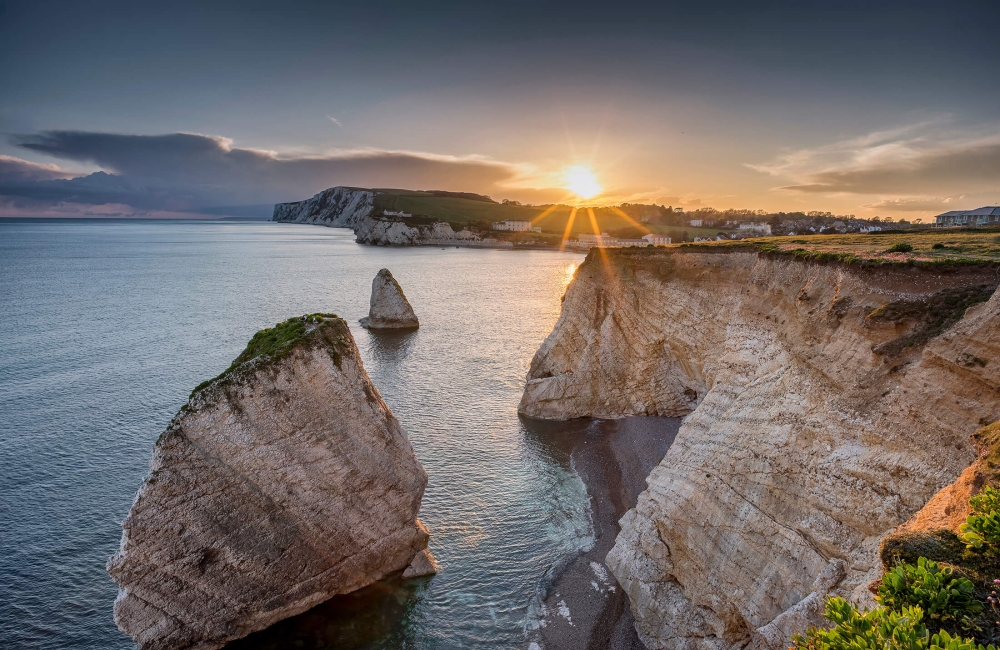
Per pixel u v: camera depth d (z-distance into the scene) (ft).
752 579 68.13
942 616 31.30
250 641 81.46
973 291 65.31
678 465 88.79
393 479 90.12
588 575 94.48
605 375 160.15
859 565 54.08
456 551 101.60
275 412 79.36
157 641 76.18
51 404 158.30
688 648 74.84
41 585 90.12
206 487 76.07
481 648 81.51
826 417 68.08
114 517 107.24
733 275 134.92
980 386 53.83
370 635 83.15
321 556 86.38
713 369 135.13
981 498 37.78
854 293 78.43
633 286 160.45
